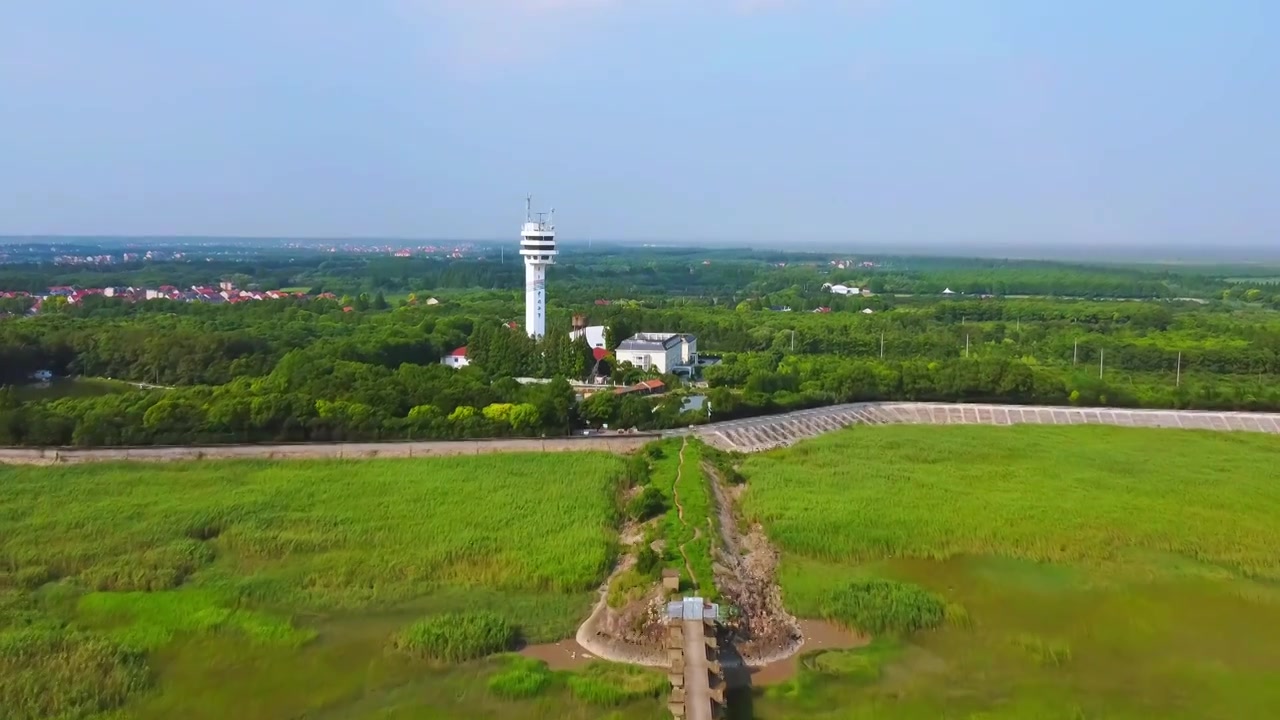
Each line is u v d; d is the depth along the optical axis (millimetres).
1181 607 65375
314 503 83000
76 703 50281
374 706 50969
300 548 72812
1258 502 87938
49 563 69062
